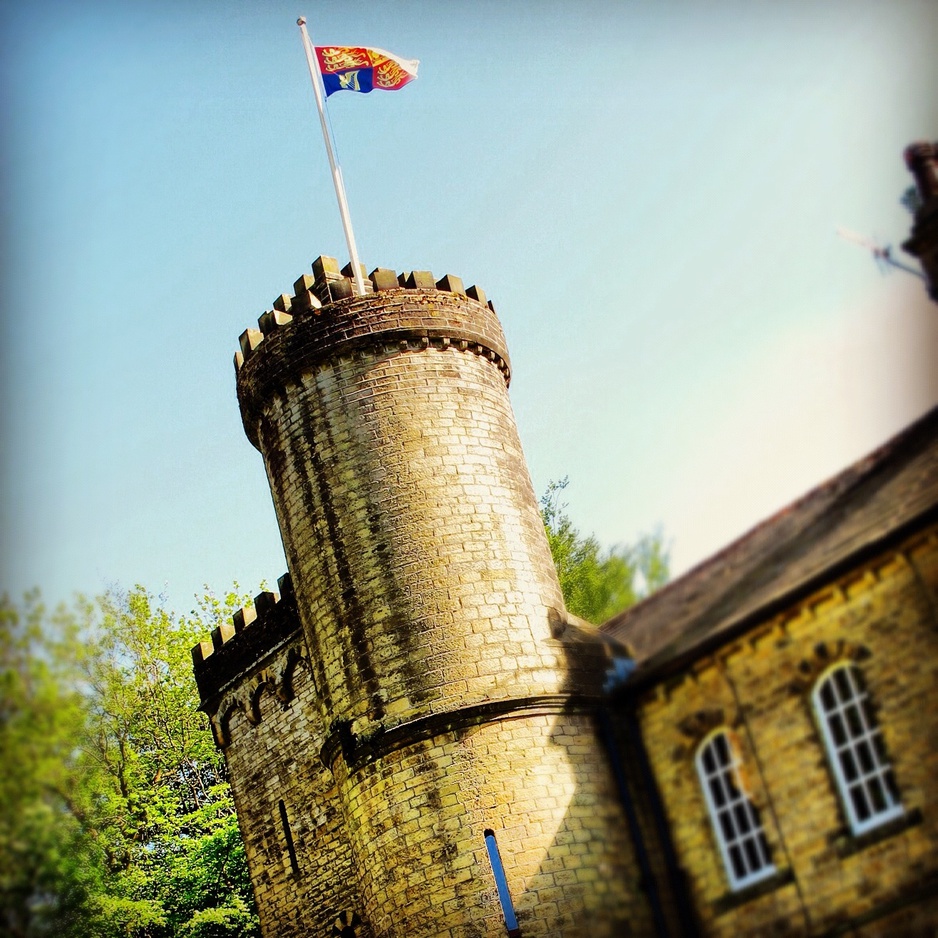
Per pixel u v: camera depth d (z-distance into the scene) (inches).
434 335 1274.6
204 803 1995.6
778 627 1065.5
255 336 1310.3
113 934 1593.3
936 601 981.2
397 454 1222.9
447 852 1104.2
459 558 1189.7
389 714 1150.3
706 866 1077.1
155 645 2033.7
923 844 962.7
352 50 1418.6
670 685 1127.6
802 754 1037.8
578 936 1070.4
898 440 1137.4
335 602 1203.9
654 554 1316.4
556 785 1122.7
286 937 1418.6
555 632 1197.7
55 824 1483.8
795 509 1168.2
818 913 1007.0
